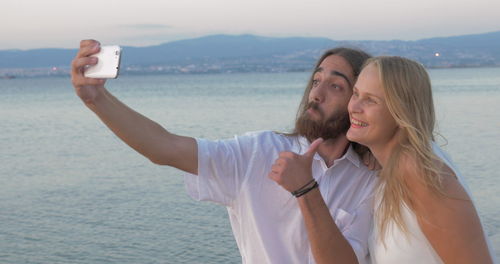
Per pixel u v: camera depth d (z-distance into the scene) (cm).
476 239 204
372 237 237
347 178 248
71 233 1239
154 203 1477
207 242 1129
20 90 12262
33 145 2770
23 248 1148
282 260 241
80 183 1792
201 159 233
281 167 216
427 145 211
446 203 203
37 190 1712
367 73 221
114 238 1191
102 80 200
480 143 2241
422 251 212
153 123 231
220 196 241
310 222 219
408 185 211
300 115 258
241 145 243
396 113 214
